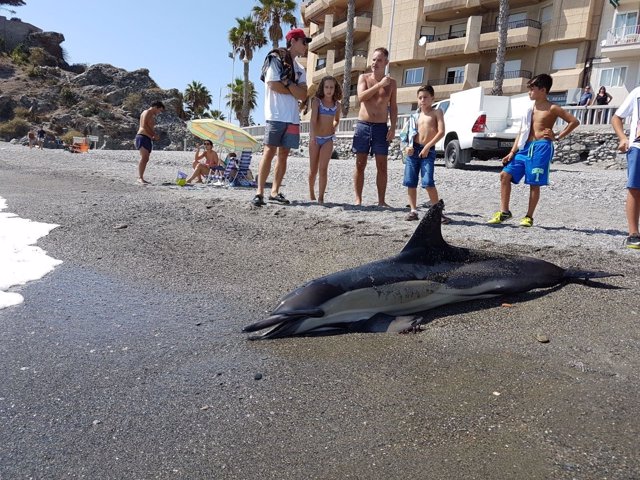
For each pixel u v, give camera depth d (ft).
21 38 287.89
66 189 34.71
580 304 13.93
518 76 122.72
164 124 228.02
